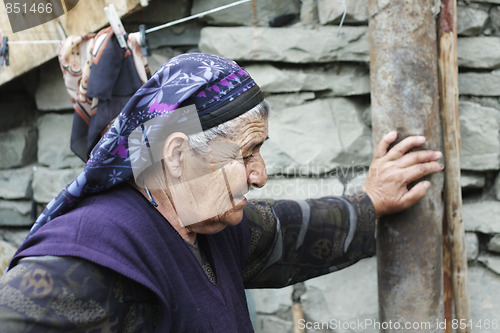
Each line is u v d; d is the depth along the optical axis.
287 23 1.73
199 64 0.87
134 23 1.80
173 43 1.81
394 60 1.32
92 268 0.77
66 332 0.74
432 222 1.38
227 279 1.02
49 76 1.93
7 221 2.14
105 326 0.79
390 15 1.31
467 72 1.66
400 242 1.38
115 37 1.50
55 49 1.72
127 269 0.79
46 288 0.73
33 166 2.09
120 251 0.80
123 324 0.82
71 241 0.78
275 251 1.23
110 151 0.84
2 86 1.89
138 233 0.84
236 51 1.71
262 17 1.72
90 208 0.85
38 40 1.73
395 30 1.31
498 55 1.61
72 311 0.75
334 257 1.30
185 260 0.91
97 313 0.77
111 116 1.52
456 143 1.45
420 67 1.31
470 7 1.62
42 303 0.73
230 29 1.72
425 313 1.41
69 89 1.58
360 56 1.68
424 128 1.33
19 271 0.75
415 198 1.31
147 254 0.83
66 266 0.76
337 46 1.67
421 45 1.31
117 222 0.83
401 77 1.32
